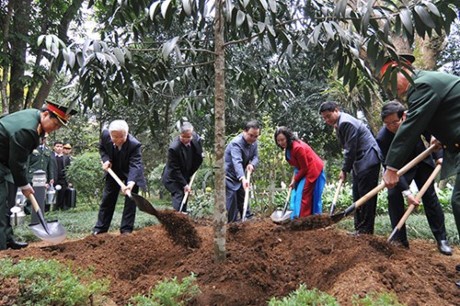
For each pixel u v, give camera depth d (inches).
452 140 118.8
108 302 106.7
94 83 121.8
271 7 99.1
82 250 158.2
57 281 98.9
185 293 104.7
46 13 342.6
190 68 140.3
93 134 713.0
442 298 107.8
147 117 145.4
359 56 112.3
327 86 463.8
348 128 179.2
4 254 143.4
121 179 205.5
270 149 304.7
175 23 204.4
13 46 323.3
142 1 119.7
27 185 160.7
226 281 117.1
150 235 175.6
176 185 218.8
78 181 411.2
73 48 109.5
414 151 171.2
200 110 146.7
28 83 336.5
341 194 356.8
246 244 166.7
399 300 97.8
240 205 247.6
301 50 129.6
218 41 119.3
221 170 124.7
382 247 147.2
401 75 124.6
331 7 121.3
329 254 141.6
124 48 113.5
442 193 319.6
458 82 118.1
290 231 162.9
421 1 95.7
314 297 88.7
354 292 97.9
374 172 178.1
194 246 159.9
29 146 152.9
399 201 171.5
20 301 93.1
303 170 203.5
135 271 145.0
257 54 152.3
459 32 480.4
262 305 108.5
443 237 174.7
